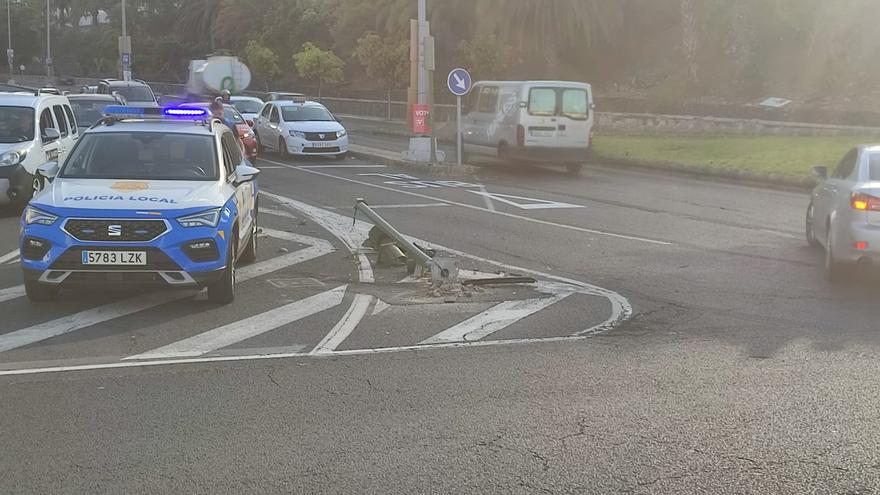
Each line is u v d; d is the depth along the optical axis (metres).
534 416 5.45
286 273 10.19
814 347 7.15
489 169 24.00
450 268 9.43
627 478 4.50
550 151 22.55
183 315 8.09
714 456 4.80
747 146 26.41
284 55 68.69
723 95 40.91
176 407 5.56
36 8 96.19
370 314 8.27
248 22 72.75
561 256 11.42
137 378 6.18
